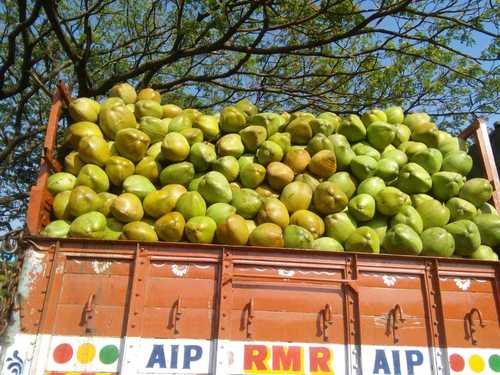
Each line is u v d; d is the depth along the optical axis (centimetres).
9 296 448
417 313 470
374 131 684
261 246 513
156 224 537
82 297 444
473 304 481
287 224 559
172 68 1641
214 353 430
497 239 580
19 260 459
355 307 462
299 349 441
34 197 531
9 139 1466
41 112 1486
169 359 426
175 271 460
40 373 414
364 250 530
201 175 630
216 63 1622
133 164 618
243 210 571
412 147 685
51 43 1457
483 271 495
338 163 648
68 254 458
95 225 514
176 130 664
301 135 672
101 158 603
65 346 425
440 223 582
